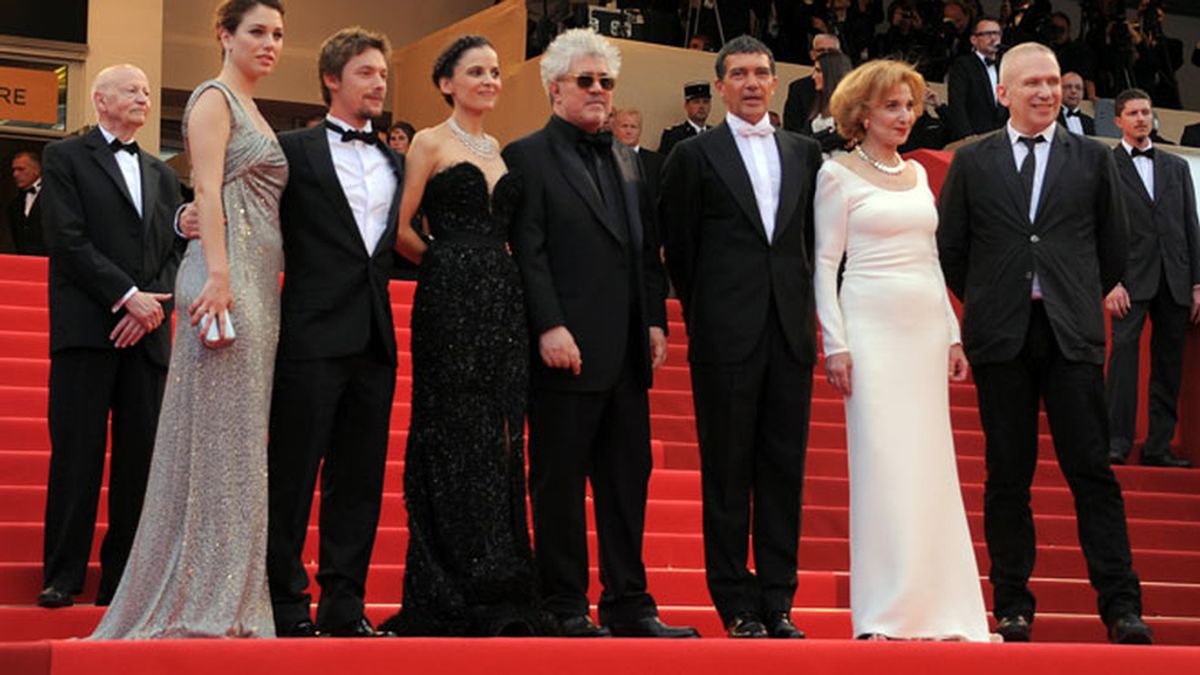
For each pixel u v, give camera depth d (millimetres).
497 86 6645
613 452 6590
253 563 6055
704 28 17484
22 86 17641
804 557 9383
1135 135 10969
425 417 6336
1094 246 7379
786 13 17812
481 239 6398
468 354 6277
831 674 5770
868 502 6672
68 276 7812
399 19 20297
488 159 6605
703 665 5672
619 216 6656
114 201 7961
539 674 5547
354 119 6520
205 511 6039
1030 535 7262
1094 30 18734
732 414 6645
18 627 7355
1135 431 11180
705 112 14875
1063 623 8367
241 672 5363
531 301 6469
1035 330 7215
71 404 7746
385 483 9148
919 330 6770
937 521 6668
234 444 6074
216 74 19203
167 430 6145
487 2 20688
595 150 6691
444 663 5492
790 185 6789
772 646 5742
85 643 5297
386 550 8438
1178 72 22250
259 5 6355
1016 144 7461
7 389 9898
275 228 6309
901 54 17750
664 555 8820
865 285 6797
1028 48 7469
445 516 6242
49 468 8484
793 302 6715
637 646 5641
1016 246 7270
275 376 6301
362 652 5449
